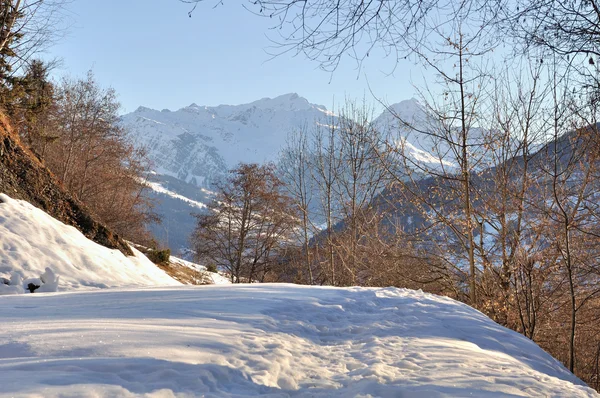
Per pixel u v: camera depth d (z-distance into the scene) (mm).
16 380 3771
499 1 4094
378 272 17438
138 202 47438
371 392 4645
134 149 46750
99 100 40969
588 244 13414
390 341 6801
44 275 13609
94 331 5504
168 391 4012
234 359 5152
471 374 5352
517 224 13922
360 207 19156
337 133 20875
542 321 14883
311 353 6090
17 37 21094
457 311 9211
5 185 18047
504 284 14133
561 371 7277
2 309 7023
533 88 13781
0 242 15141
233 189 36188
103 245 20625
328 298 9500
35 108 24266
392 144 14805
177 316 6812
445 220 14492
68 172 36969
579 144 11453
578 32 4570
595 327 15531
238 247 35875
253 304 8164
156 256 29344
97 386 3822
